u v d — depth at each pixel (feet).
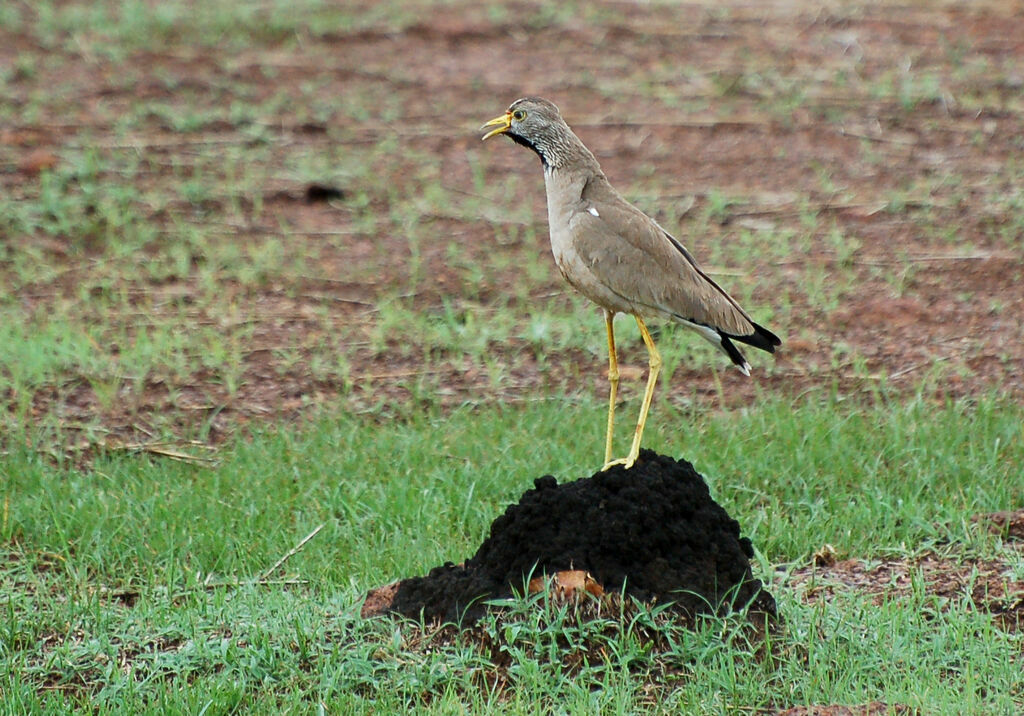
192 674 28.37
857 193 63.52
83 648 29.22
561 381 45.85
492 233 59.47
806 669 28.25
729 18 88.33
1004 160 67.31
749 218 60.70
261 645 28.84
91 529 35.22
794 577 33.27
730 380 45.85
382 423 42.63
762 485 38.40
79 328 49.34
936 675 27.58
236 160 65.98
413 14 88.43
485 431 41.09
